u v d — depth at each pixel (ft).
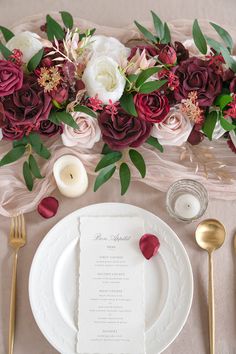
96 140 2.80
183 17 3.25
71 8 3.28
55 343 2.51
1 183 2.93
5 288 2.72
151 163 2.94
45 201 2.83
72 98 2.71
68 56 2.63
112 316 2.58
